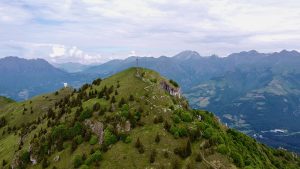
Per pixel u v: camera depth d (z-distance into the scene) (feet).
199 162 430.61
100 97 595.47
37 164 527.81
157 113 516.73
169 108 533.96
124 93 579.89
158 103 542.98
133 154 448.24
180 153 442.09
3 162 595.88
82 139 511.81
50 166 499.92
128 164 435.53
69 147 514.68
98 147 480.64
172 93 622.13
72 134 530.27
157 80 626.23
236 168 433.89
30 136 618.03
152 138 467.93
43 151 538.06
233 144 510.99
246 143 580.30
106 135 484.33
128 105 535.60
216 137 475.31
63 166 481.87
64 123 563.48
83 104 595.88
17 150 599.98
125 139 476.54
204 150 451.12
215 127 568.82
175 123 498.28
